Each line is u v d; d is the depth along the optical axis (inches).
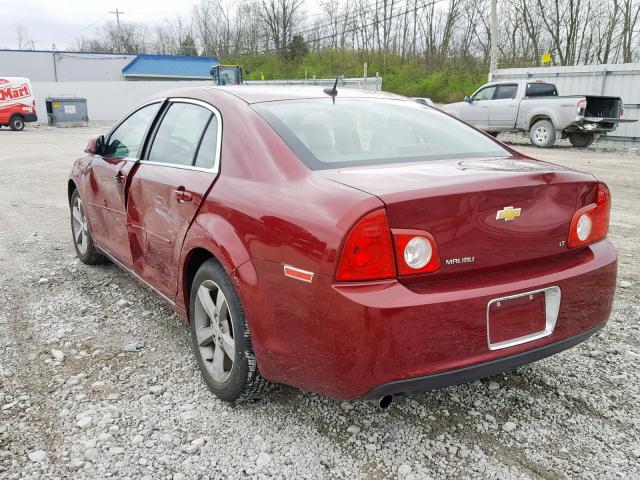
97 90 1544.0
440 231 94.2
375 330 89.6
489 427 113.6
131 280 199.3
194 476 99.3
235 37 2903.5
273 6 2741.1
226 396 118.8
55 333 156.8
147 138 157.1
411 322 90.7
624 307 175.6
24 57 1841.8
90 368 137.4
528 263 104.9
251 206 107.7
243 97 133.3
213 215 117.0
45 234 270.2
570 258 111.0
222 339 118.8
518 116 706.8
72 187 214.1
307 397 124.2
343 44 2506.2
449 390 127.3
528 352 102.3
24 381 131.2
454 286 95.7
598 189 113.7
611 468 101.2
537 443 108.5
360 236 90.3
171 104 154.1
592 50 1798.7
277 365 103.5
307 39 2657.5
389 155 119.1
